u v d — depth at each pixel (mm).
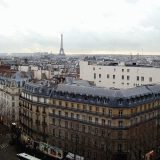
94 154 198375
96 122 197125
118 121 188875
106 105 190750
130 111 190250
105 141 187000
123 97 189375
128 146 190375
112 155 190125
